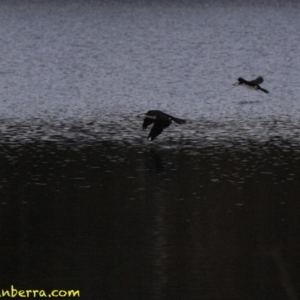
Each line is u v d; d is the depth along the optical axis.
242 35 77.06
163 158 35.22
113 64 60.78
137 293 23.50
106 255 25.45
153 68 58.84
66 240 26.67
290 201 30.00
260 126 40.78
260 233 27.11
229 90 50.12
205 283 23.92
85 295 23.31
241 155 35.69
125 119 42.44
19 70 58.00
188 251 25.75
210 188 31.44
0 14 93.38
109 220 28.22
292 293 23.45
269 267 24.77
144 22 86.62
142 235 27.05
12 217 28.55
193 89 50.72
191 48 69.31
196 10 95.06
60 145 37.31
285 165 34.22
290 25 83.75
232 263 25.05
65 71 57.66
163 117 27.31
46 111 44.50
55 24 85.75
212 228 27.66
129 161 34.84
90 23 86.25
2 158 35.28
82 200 30.20
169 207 29.44
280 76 55.75
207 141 37.84
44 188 31.45
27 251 25.83
